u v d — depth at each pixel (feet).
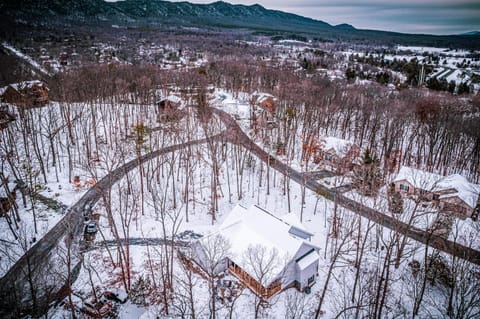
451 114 261.24
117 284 117.29
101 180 186.09
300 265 116.37
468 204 163.63
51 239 137.80
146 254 134.10
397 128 237.45
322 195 186.60
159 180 185.37
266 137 246.68
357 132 280.72
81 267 124.06
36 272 116.26
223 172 208.13
